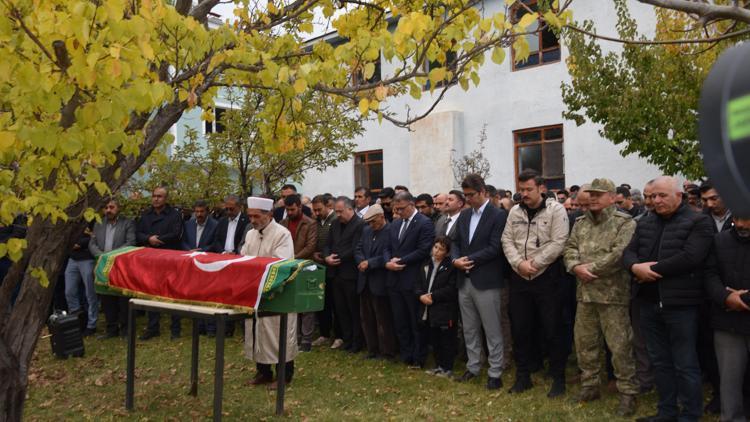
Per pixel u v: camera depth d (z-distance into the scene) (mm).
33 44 2963
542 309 5379
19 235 7680
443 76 3426
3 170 3332
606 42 12328
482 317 5746
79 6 2613
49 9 2771
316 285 4676
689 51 8727
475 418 4887
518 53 3465
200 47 3691
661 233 4535
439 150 14773
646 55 9297
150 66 3906
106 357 7305
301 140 4715
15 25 2904
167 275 4977
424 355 6641
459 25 3611
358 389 5824
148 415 5160
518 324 5520
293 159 10867
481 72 14383
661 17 9188
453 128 14617
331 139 11031
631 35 9562
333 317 8625
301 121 4734
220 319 4434
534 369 6246
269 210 5957
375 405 5324
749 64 473
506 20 3496
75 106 3209
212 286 4664
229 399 5555
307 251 7566
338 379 6191
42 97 2865
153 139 4113
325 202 8008
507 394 5473
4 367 3701
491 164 14242
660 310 4504
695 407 4375
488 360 6047
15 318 3857
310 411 5172
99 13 2736
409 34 3352
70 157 3279
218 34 3811
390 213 8531
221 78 4605
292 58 4898
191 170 10344
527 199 5402
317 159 11531
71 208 3822
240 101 10406
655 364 4617
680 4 3498
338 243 7434
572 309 6492
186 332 8750
